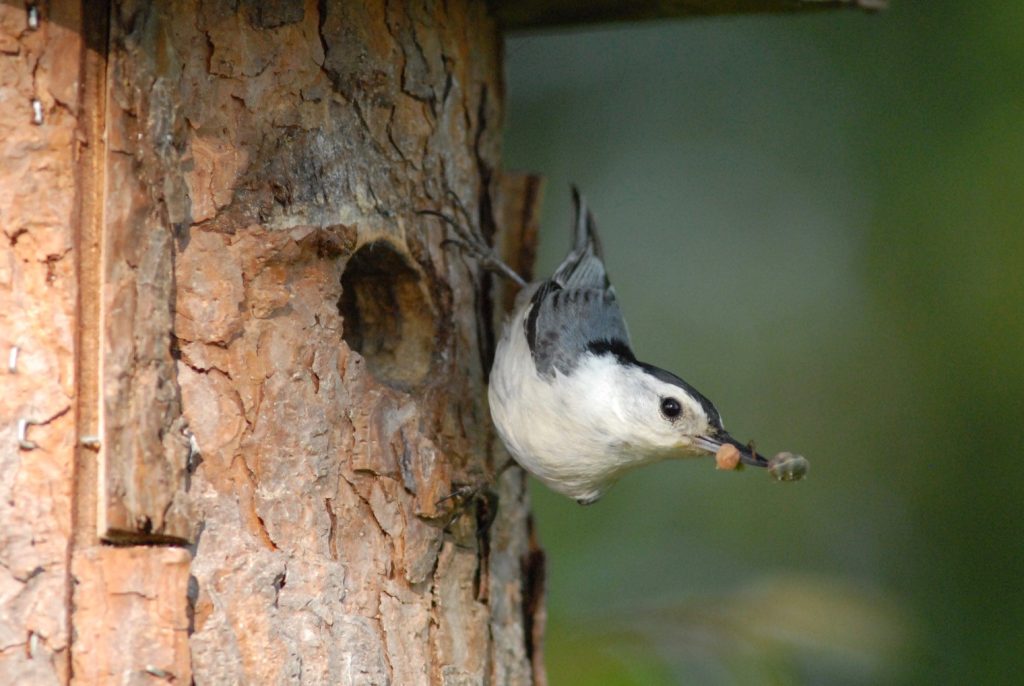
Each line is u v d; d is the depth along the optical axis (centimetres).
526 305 839
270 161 704
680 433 802
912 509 1273
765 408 1375
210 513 655
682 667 870
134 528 620
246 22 704
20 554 616
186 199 675
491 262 848
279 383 693
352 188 737
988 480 1233
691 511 1334
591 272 904
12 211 643
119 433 624
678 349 1417
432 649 740
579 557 1205
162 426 639
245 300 688
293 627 661
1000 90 1234
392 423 735
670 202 1450
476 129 870
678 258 1449
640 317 1436
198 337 670
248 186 696
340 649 675
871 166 1320
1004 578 1212
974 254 1234
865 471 1305
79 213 644
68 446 628
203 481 658
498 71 920
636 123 1455
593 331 845
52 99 647
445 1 834
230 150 691
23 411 629
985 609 1210
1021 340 1208
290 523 682
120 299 636
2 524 618
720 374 1401
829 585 932
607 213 1463
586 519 1241
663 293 1442
